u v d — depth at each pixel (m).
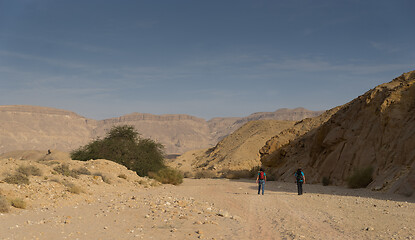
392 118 24.14
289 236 8.17
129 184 24.69
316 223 10.20
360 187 23.78
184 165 97.19
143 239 7.51
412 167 18.81
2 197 10.98
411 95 24.28
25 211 10.95
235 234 8.41
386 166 22.64
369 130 27.98
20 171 16.67
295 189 25.62
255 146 85.88
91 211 11.59
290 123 101.06
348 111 33.34
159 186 28.06
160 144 38.62
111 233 8.05
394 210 12.67
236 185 31.91
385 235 8.19
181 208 12.86
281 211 13.10
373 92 29.73
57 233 7.78
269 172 48.25
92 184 20.20
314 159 36.44
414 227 9.12
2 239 6.83
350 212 12.48
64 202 13.48
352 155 28.27
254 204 15.66
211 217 11.02
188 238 7.68
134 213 11.24
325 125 36.06
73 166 25.47
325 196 19.11
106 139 37.53
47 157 70.50
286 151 46.19
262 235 8.34
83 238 7.40
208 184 34.56
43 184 15.56
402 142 21.80
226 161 80.06
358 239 7.84
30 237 7.21
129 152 35.47
